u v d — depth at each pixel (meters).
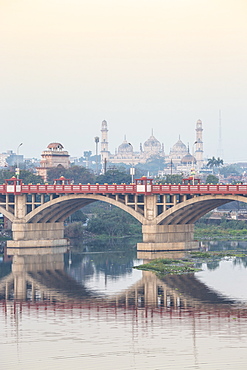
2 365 91.56
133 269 166.12
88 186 197.00
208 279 148.25
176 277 152.00
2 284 147.38
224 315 113.94
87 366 90.81
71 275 158.75
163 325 108.31
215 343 98.69
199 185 181.75
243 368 89.00
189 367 89.50
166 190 187.75
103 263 178.75
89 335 103.56
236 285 140.38
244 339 100.31
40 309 121.06
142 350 96.38
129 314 115.94
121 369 89.19
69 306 123.12
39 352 96.25
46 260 186.25
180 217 194.00
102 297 131.00
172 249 194.75
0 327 108.81
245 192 174.38
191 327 106.88
